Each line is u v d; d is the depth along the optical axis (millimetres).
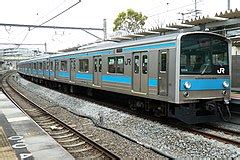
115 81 13805
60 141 8734
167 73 9961
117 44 13781
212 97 10164
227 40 10484
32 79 38531
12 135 8633
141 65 11594
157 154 7227
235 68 13180
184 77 9586
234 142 8078
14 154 6711
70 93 22031
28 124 10297
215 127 10031
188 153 7523
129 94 12547
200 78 9883
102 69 15180
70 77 20500
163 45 10180
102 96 17906
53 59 24984
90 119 12023
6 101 17328
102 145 8047
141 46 11523
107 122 11648
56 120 11438
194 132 9516
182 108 10141
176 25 12938
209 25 12516
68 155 6719
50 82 27891
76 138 8914
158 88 10508
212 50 10211
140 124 10633
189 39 9727
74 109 15633
